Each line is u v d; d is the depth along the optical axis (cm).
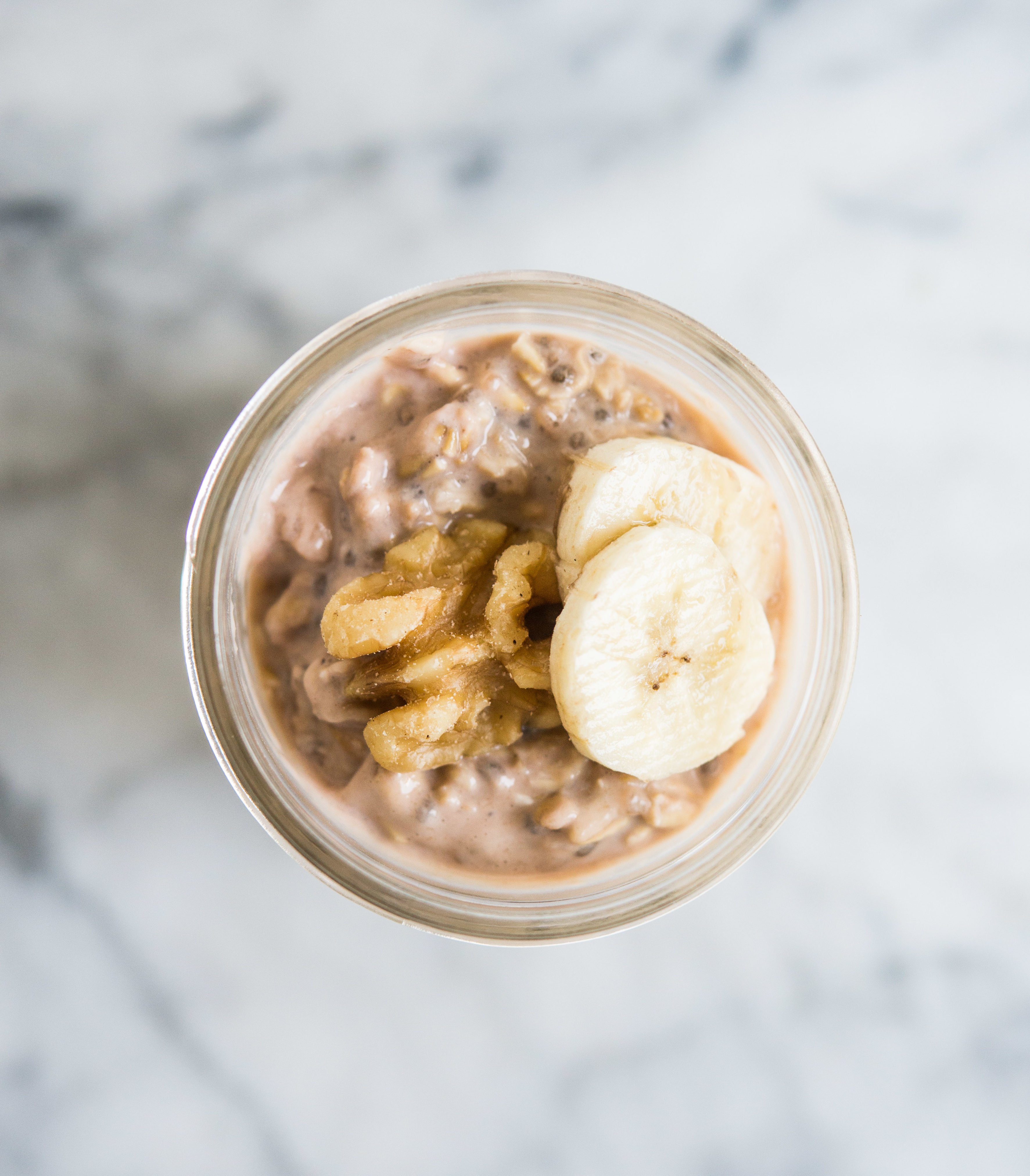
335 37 27
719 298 27
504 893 23
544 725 23
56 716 27
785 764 23
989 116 27
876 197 27
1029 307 27
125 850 27
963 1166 28
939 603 28
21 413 27
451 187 27
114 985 27
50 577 27
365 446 23
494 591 22
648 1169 28
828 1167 28
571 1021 28
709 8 27
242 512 23
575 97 27
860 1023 28
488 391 23
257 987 27
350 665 22
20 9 27
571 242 27
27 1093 27
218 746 22
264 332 27
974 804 28
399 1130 27
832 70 27
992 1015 28
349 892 23
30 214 27
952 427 27
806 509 23
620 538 22
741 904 28
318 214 27
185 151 27
